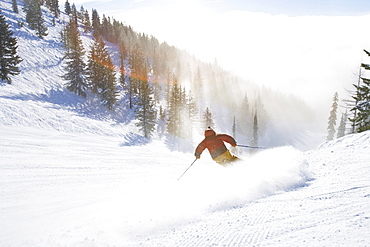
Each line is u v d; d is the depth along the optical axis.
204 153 37.06
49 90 42.78
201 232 2.53
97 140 30.36
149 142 40.03
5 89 35.97
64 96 43.19
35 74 46.75
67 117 35.41
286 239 1.86
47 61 54.81
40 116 31.89
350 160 5.11
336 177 3.92
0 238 3.34
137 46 85.00
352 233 1.67
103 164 14.88
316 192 3.16
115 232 3.09
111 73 47.31
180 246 2.28
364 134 7.68
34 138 22.70
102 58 48.44
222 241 2.15
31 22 67.75
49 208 5.29
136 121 47.97
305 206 2.64
